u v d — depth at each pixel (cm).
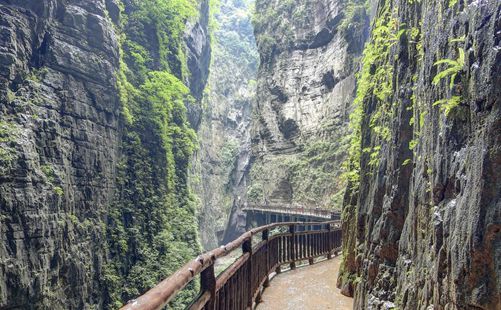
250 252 420
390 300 367
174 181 2955
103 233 2066
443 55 259
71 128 1922
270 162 4166
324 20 4072
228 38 7144
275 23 4666
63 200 1755
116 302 2000
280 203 3841
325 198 3312
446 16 262
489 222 175
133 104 2611
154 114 2761
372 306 392
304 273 745
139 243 2292
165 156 2783
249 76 7038
